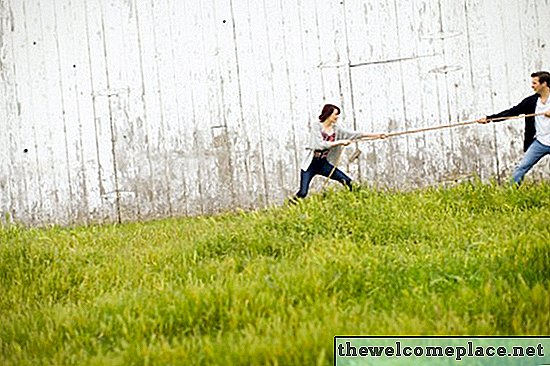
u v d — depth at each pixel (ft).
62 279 49.37
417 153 87.66
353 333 35.17
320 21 88.22
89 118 90.38
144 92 90.02
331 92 88.33
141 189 90.43
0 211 90.22
